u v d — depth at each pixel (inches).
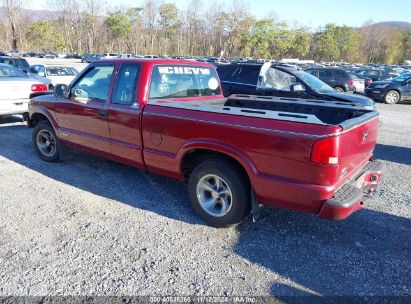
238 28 2896.2
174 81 177.2
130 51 3125.0
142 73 161.6
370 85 682.2
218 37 3019.2
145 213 158.1
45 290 107.0
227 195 140.5
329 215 116.1
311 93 332.5
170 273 116.5
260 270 119.3
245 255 127.6
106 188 185.5
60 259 122.3
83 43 3120.1
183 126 143.9
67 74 543.2
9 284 109.1
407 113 518.0
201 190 148.3
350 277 116.6
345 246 134.8
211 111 136.8
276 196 125.0
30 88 324.5
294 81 344.5
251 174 128.0
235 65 361.4
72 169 213.8
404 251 132.2
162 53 3075.8
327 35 3093.0
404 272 119.6
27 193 176.4
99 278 113.0
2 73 322.0
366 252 131.0
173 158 150.9
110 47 3142.2
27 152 248.8
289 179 120.5
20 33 2586.1
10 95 311.0
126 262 121.6
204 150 144.1
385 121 437.7
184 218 154.2
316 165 113.2
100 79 181.6
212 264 121.9
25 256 123.4
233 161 138.2
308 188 116.6
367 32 3663.9
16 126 338.0
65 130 204.4
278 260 125.1
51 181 193.5
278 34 2822.3
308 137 113.3
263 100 195.6
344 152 117.2
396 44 3420.3
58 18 3065.9
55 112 208.4
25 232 139.2
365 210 166.6
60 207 161.8
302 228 148.1
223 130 132.4
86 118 187.8
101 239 135.6
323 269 120.5
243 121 127.8
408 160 259.8
